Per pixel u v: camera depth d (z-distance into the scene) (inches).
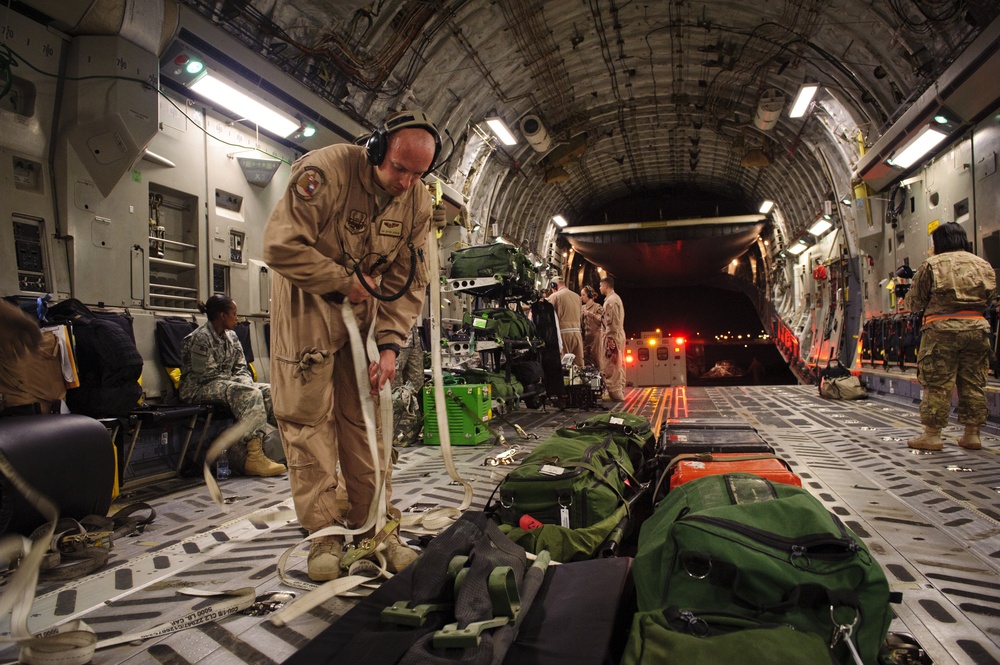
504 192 532.7
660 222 751.7
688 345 926.4
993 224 267.0
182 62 193.3
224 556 107.7
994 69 238.4
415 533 112.0
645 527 92.5
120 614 83.9
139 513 138.3
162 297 200.7
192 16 187.8
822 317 585.0
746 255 958.4
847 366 488.7
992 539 110.9
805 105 406.3
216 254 221.5
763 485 86.5
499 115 426.3
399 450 222.5
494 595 65.7
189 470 182.7
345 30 263.6
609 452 122.0
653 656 55.2
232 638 75.4
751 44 383.2
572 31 371.6
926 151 320.2
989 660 68.4
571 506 100.2
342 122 271.7
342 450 102.1
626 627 69.2
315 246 91.2
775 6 335.9
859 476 164.7
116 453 152.6
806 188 557.0
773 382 893.8
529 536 93.7
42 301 140.2
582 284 969.5
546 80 416.5
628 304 1213.7
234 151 229.9
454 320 390.0
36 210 163.0
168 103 201.6
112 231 181.2
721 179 737.6
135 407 161.2
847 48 336.2
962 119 279.1
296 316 90.9
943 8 261.7
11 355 121.3
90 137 171.2
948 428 261.3
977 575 93.7
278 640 74.7
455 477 101.3
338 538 95.2
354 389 99.7
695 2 350.9
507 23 338.6
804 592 61.6
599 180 718.5
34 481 104.3
